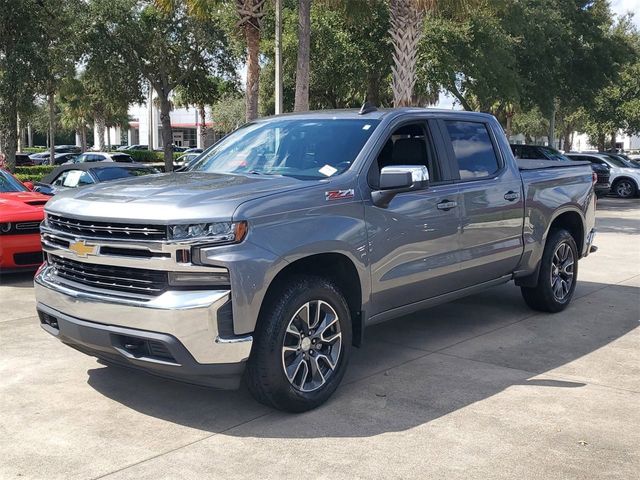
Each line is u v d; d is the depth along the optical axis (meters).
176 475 3.69
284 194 4.42
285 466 3.80
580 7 26.55
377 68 20.78
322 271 4.84
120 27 25.97
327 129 5.48
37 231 8.73
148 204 4.18
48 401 4.77
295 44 19.31
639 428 4.34
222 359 4.05
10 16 20.14
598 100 37.75
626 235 14.75
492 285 6.44
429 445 4.07
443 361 5.70
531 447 4.04
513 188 6.39
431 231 5.42
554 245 7.09
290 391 4.41
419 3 12.84
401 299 5.32
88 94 38.94
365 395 4.89
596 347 6.14
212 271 4.02
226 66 28.53
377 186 5.04
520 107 27.00
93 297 4.26
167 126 29.97
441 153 5.78
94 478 3.66
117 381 5.17
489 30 20.20
